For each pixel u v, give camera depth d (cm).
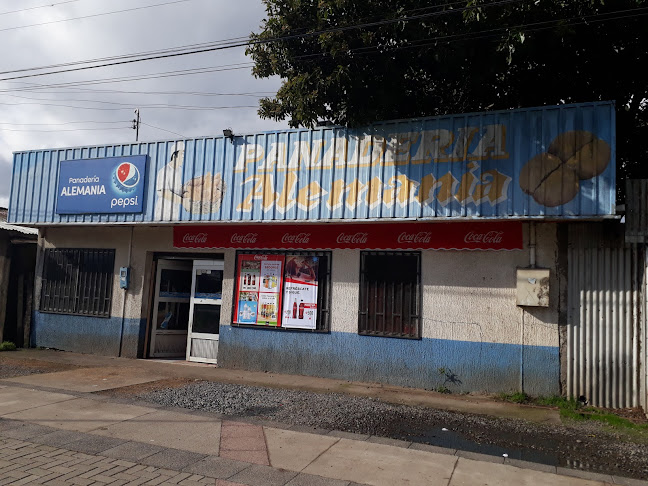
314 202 968
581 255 831
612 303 806
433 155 876
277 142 1017
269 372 1039
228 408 745
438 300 916
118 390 844
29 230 1416
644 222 772
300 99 912
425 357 916
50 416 679
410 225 948
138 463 521
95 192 1183
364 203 924
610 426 697
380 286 967
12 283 1324
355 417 716
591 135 776
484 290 886
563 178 785
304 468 520
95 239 1265
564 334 831
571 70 1045
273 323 1049
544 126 804
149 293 1212
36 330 1303
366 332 966
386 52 948
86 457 534
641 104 1120
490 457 564
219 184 1062
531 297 836
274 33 952
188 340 1180
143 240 1209
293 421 688
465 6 860
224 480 485
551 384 830
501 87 1116
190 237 1155
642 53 989
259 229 1084
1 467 499
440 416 737
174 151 1115
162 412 711
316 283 1020
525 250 864
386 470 520
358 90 946
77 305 1266
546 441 632
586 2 849
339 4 880
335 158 959
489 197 827
